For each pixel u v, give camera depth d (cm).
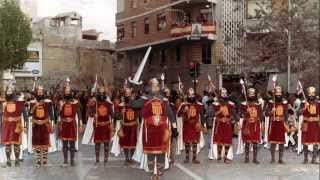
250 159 1848
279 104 1752
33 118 1627
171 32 4809
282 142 1738
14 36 4522
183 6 4816
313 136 1709
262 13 3878
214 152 1812
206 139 2420
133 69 5959
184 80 4847
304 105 1769
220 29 4594
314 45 3347
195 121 1752
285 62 3456
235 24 4528
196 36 4553
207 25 4556
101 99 1698
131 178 1398
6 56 4481
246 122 1756
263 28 3572
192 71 3322
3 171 1524
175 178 1409
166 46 5184
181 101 1856
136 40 5650
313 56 3328
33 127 1625
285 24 3412
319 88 3281
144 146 1267
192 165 1686
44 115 1628
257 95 2041
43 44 6394
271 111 1755
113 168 1588
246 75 3691
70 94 1670
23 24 4606
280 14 3450
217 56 4588
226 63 4512
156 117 1261
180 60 4991
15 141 1622
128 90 1680
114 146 1867
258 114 1762
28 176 1431
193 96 1777
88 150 2128
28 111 1808
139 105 1630
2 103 1672
